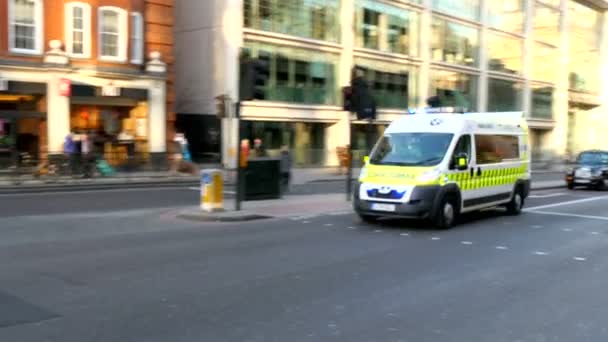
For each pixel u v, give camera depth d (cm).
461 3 4594
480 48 4819
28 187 1973
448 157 1278
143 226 1238
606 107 6906
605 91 6900
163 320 596
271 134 3300
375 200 1253
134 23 2692
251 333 561
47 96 2422
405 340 551
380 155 1338
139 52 2711
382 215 1259
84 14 2511
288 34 3316
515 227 1320
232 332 563
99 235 1114
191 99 3256
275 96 3262
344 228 1252
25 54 2364
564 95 6053
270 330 571
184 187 2203
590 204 1905
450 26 4475
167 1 2834
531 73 5566
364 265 873
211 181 1419
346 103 1794
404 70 4047
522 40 5419
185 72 3288
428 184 1229
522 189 1602
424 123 1366
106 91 2558
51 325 576
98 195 1845
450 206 1280
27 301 657
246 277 782
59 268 821
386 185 1248
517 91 5397
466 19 4612
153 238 1087
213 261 881
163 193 1958
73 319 595
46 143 2438
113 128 2683
